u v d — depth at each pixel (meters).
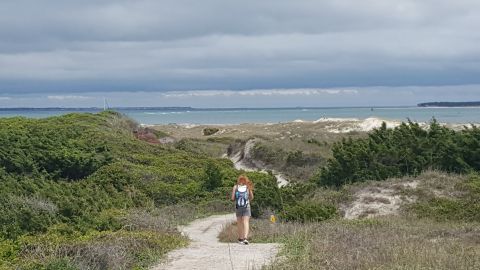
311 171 41.03
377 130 27.44
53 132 35.44
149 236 13.04
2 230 13.30
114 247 11.05
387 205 20.00
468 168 22.27
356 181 23.22
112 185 27.75
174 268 10.60
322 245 11.52
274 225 17.00
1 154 27.36
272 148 47.91
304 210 19.59
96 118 47.53
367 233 13.30
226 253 12.14
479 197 18.94
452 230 14.00
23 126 36.41
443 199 19.33
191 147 59.25
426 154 23.23
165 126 105.12
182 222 21.20
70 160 29.64
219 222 21.53
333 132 66.69
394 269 8.77
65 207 15.73
